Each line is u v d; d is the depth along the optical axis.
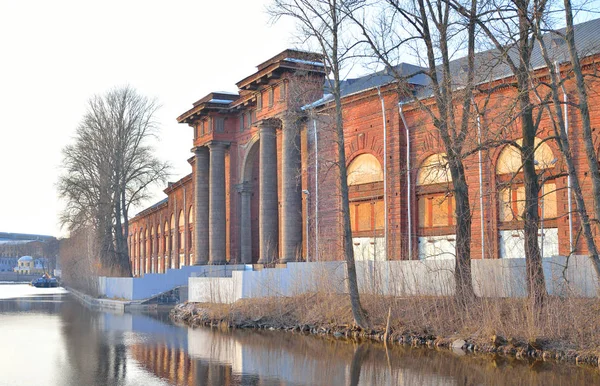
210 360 21.41
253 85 45.25
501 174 32.59
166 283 54.81
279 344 25.31
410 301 26.52
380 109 38.12
